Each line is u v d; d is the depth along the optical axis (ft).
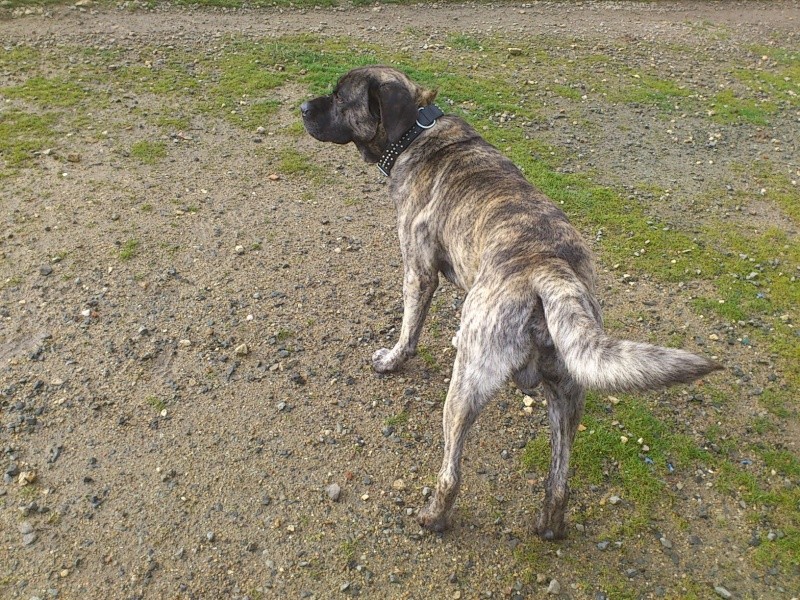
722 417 13.29
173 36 31.86
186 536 10.71
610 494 11.73
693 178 22.13
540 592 10.19
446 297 16.19
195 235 17.79
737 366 14.52
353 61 29.63
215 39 31.76
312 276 16.61
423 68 29.43
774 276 17.40
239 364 13.94
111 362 13.80
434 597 10.08
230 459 12.00
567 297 8.45
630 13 41.52
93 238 17.34
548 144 23.67
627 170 22.41
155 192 19.54
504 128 24.58
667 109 27.32
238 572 10.25
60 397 12.98
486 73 29.60
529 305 8.98
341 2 39.29
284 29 33.96
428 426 12.87
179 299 15.56
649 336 15.30
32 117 23.21
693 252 18.19
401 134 12.39
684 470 12.21
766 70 32.55
